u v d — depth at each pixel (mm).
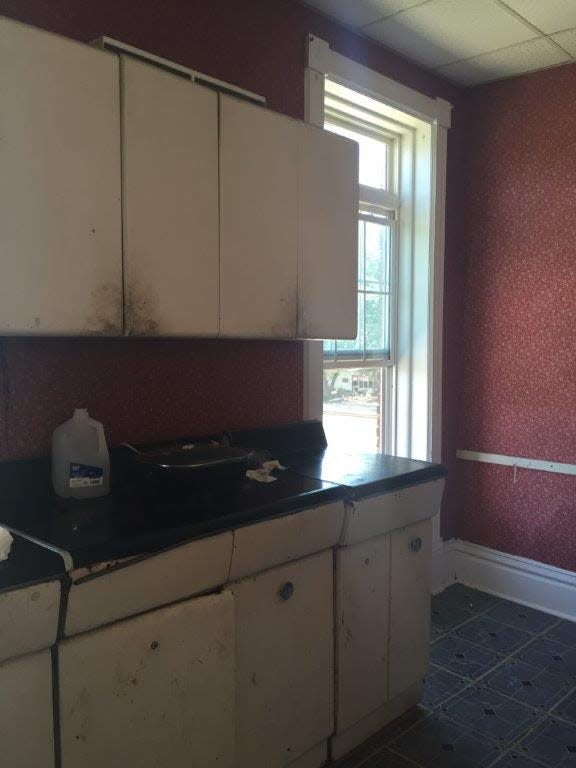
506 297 3264
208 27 2213
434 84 3170
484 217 3326
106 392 2008
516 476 3281
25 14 1772
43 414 1862
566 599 3098
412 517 2166
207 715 1568
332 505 1860
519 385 3238
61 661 1305
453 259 3367
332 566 1947
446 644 2814
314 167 2107
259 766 1762
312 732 1908
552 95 3066
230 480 1859
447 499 3443
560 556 3143
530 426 3213
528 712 2314
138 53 1716
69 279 1528
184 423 2225
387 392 3344
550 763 2041
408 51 2926
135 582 1400
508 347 3270
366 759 2062
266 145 1957
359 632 2029
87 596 1314
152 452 1925
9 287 1433
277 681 1791
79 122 1524
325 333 2182
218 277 1848
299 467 2209
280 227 2012
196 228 1783
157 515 1588
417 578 2250
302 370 2619
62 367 1899
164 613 1473
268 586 1745
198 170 1779
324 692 1938
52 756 1303
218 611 1575
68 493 1757
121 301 1628
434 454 3299
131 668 1415
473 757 2072
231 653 1615
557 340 3098
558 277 3078
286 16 2465
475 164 3350
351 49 2736
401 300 3295
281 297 2027
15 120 1420
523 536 3270
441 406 3338
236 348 2375
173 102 1712
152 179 1675
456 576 3498
